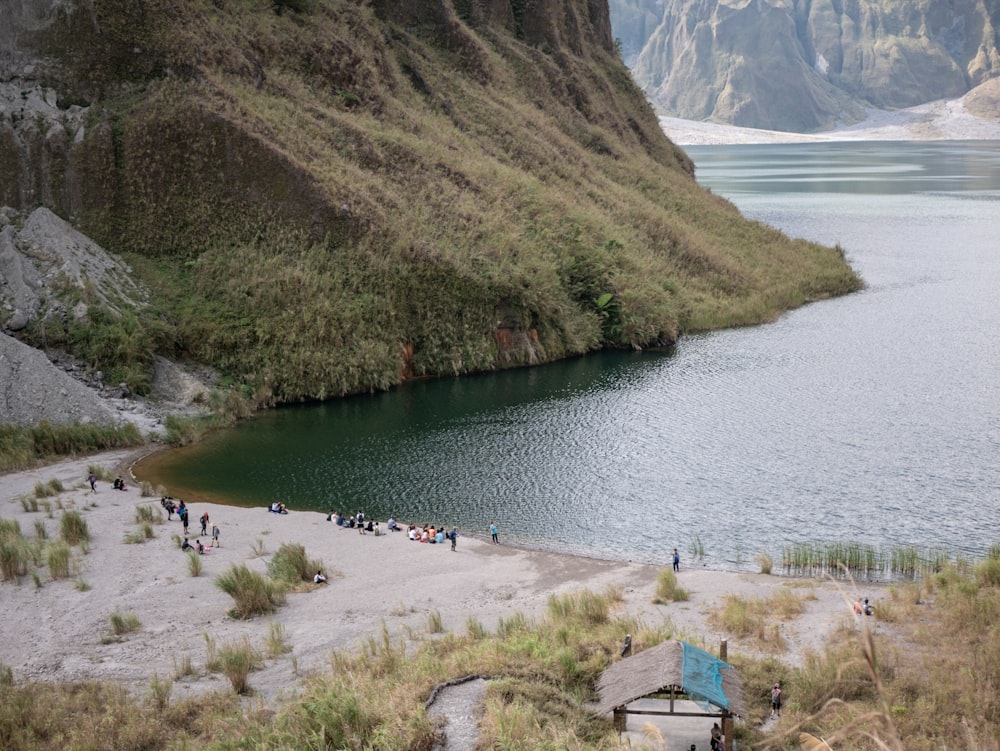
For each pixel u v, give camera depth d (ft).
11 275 214.69
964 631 103.96
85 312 211.41
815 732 82.53
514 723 79.05
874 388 213.46
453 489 163.02
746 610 113.50
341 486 165.17
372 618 115.34
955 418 190.39
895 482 158.40
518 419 202.18
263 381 217.15
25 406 188.96
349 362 224.33
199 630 111.65
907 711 85.51
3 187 237.45
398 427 198.70
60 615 114.73
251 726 83.82
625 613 114.21
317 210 240.32
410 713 82.58
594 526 146.20
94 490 160.25
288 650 106.22
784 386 218.79
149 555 133.08
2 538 132.98
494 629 110.42
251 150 241.14
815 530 141.28
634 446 181.98
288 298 227.81
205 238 238.68
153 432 191.62
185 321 221.87
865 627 22.91
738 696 82.38
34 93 245.24
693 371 237.25
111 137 240.53
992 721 84.33
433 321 241.76
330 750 79.10
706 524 145.18
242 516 150.82
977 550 132.46
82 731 86.12
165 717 89.35
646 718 86.38
